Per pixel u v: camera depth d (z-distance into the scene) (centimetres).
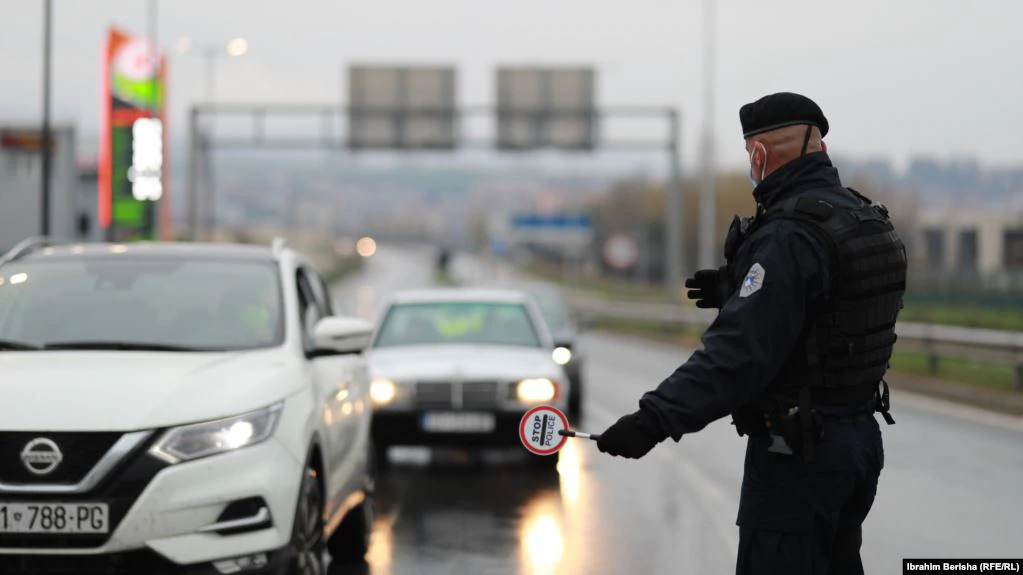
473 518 2766
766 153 1188
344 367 2202
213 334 1933
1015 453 3859
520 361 3559
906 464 3606
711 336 1113
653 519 2748
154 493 1588
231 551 1617
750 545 1156
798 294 1111
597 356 9475
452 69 12788
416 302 3988
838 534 1197
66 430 1598
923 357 7650
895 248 1168
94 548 1579
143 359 1794
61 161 10369
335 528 2277
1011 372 6494
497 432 3438
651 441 1109
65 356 1811
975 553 2353
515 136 12850
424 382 3441
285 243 2261
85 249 2125
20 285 2011
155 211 10150
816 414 1130
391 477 3412
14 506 1579
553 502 2984
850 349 1130
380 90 12825
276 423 1709
